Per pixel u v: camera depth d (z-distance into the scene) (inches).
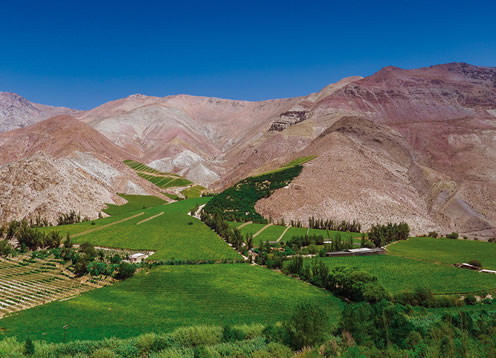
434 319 2057.1
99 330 2231.8
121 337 2079.2
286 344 1465.3
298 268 3479.3
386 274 3447.3
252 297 2910.9
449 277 3358.8
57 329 2253.9
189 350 1568.7
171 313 2583.7
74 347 1652.3
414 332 1499.8
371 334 1499.8
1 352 1513.3
